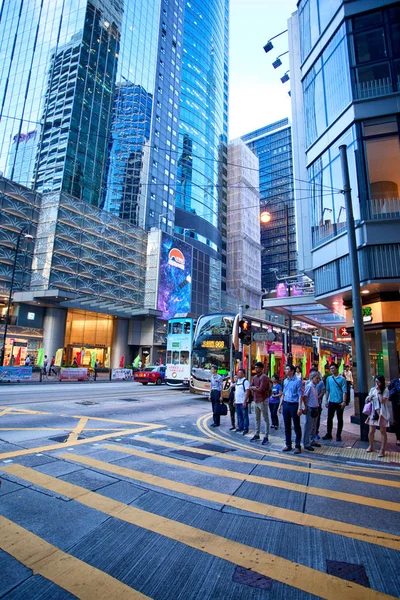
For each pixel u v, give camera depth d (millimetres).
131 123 58125
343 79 12180
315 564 3227
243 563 3209
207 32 91375
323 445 8328
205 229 75250
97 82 51938
